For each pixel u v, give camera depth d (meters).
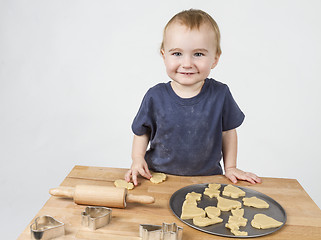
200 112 1.34
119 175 1.29
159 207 1.07
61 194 1.07
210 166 1.43
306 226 1.00
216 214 1.02
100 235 0.93
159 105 1.35
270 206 1.10
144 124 1.39
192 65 1.19
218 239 0.93
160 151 1.41
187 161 1.40
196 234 0.95
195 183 1.25
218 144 1.42
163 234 0.89
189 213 1.01
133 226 0.97
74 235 0.93
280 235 0.96
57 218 0.99
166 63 1.23
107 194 1.03
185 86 1.33
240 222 0.98
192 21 1.18
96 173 1.29
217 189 1.20
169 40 1.19
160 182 1.25
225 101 1.38
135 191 1.17
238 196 1.15
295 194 1.19
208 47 1.19
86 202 1.05
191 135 1.36
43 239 0.90
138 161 1.35
